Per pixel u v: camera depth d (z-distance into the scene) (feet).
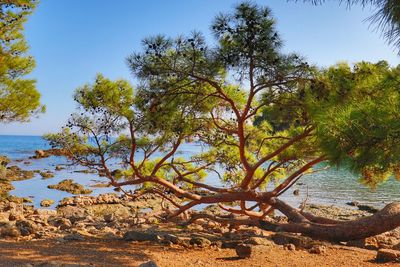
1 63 83.56
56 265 22.18
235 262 26.96
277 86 36.06
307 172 47.57
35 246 29.89
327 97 32.09
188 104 40.27
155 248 31.07
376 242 39.50
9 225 39.70
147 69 35.29
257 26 32.68
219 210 71.92
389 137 20.51
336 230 36.35
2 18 83.46
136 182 42.19
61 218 53.52
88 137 40.70
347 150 21.36
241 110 43.73
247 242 31.68
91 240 33.37
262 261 27.27
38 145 412.77
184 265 25.88
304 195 96.63
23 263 24.20
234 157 48.19
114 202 84.69
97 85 38.93
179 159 50.49
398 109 21.30
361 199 91.50
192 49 35.01
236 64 34.09
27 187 109.09
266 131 47.96
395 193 100.83
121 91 39.11
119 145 42.83
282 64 33.73
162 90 37.09
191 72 36.01
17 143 465.88
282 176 50.37
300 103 35.58
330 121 21.88
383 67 32.73
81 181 126.00
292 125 41.91
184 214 56.29
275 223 43.09
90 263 24.93
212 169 49.65
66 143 41.50
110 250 29.58
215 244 32.94
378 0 18.04
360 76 32.73
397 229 51.80
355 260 28.12
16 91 84.53
